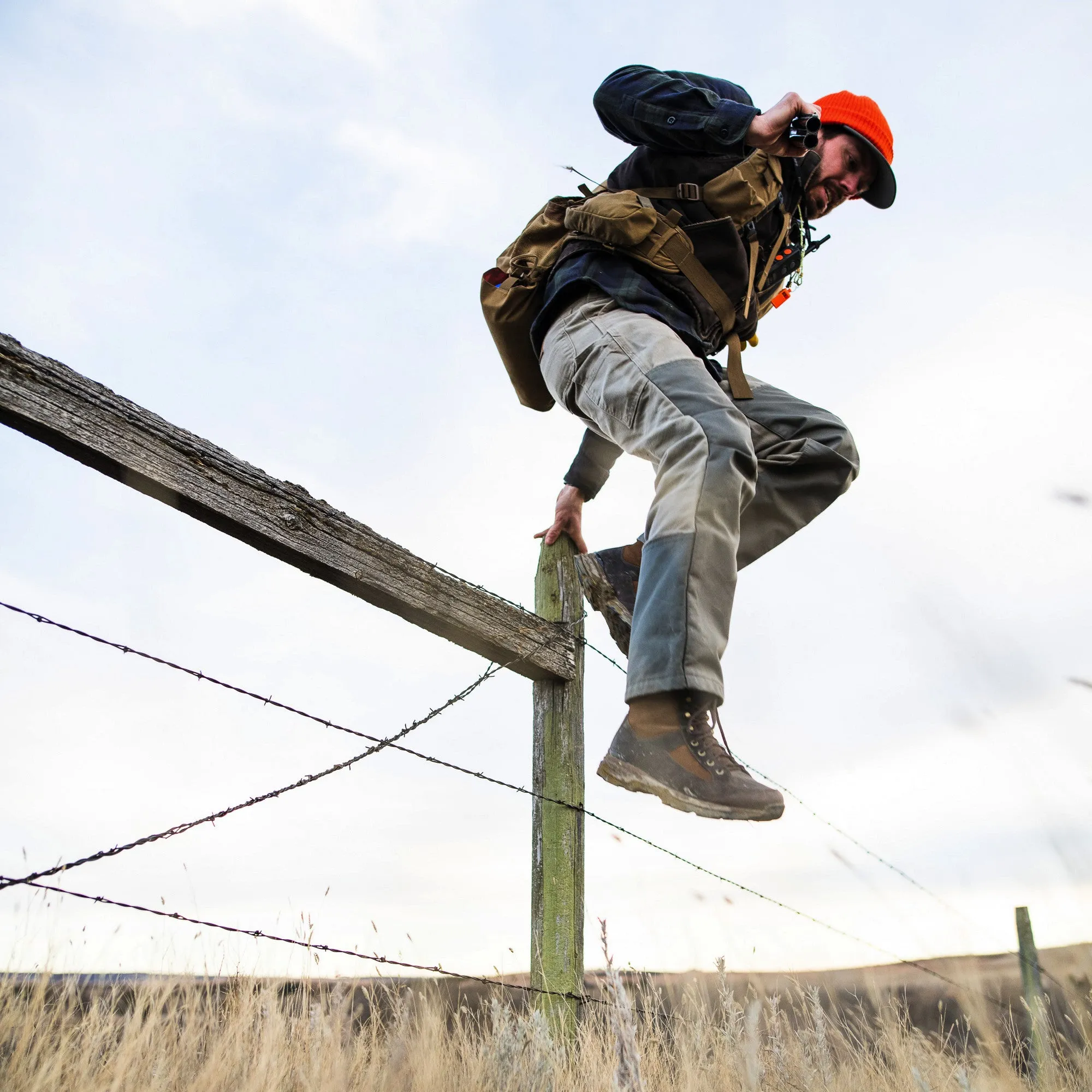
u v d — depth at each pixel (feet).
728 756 6.98
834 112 9.71
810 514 9.57
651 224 8.52
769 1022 8.18
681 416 7.60
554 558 11.43
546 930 10.14
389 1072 7.21
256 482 8.49
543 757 10.87
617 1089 5.40
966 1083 7.72
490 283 9.68
